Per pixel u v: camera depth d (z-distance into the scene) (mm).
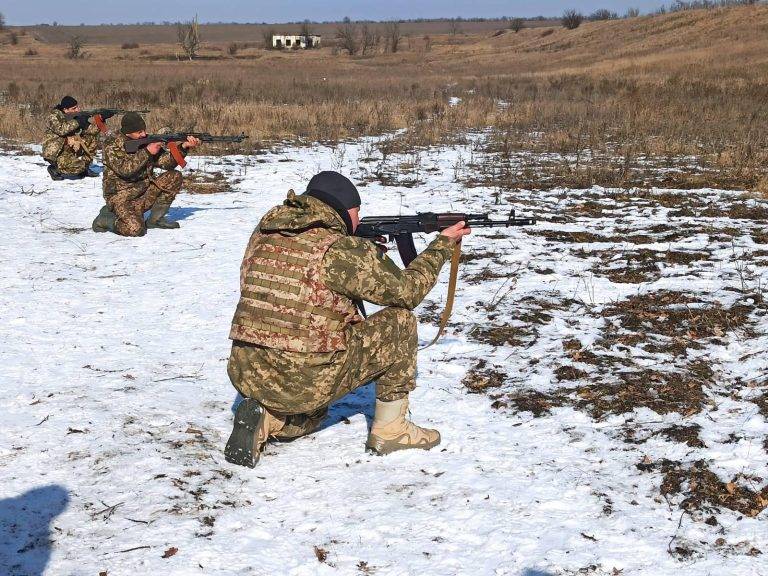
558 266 7730
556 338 5750
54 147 12820
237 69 61062
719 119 19828
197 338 5824
